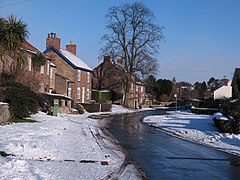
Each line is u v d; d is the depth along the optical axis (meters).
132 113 52.59
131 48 60.78
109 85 70.88
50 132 16.84
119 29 59.91
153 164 11.45
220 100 59.66
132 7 59.56
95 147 14.20
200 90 116.81
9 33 21.39
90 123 27.77
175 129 25.06
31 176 8.06
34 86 26.30
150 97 96.44
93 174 9.26
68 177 8.57
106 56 65.31
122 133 21.73
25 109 20.53
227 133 21.45
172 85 105.75
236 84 26.61
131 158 12.47
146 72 60.34
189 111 59.84
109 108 54.12
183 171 10.43
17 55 23.16
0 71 21.81
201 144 17.48
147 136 20.50
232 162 12.35
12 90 19.84
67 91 49.19
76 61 55.31
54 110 28.80
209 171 10.56
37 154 11.09
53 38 51.56
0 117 17.09
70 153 12.08
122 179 8.96
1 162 9.12
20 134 14.58
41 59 33.91
